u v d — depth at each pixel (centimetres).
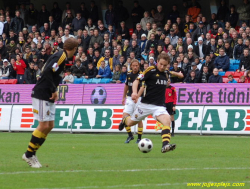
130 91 3597
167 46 6694
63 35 7688
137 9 7944
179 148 3372
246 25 6744
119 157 2731
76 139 4353
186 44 6544
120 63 6512
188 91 5444
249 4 7112
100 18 9244
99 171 2119
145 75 2648
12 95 6294
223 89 5297
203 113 5075
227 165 2361
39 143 2228
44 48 7238
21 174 2016
